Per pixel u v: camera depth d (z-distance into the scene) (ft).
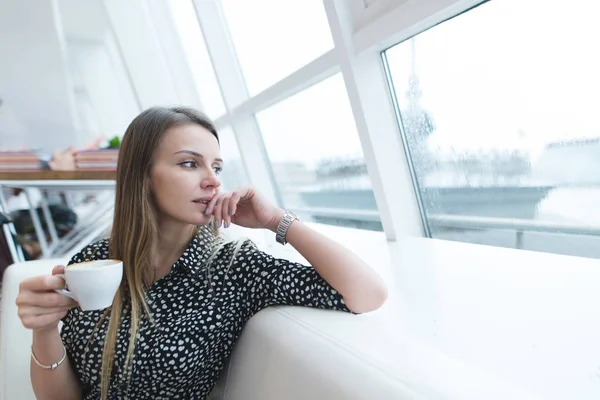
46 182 8.93
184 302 2.70
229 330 2.73
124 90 11.18
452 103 3.84
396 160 4.36
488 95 3.51
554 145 3.20
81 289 1.82
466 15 3.38
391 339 1.95
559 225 3.35
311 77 4.75
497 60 3.34
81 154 9.36
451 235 4.42
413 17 3.18
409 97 4.16
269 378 2.19
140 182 2.66
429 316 2.45
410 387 1.48
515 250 3.57
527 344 2.00
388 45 3.91
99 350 2.55
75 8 10.19
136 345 2.51
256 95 6.25
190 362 2.56
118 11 9.58
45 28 10.10
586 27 2.76
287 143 6.89
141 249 2.67
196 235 2.92
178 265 2.78
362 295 2.45
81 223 10.18
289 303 2.65
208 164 2.71
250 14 6.37
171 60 9.85
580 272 2.80
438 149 4.17
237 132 7.30
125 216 2.72
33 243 9.87
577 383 1.65
